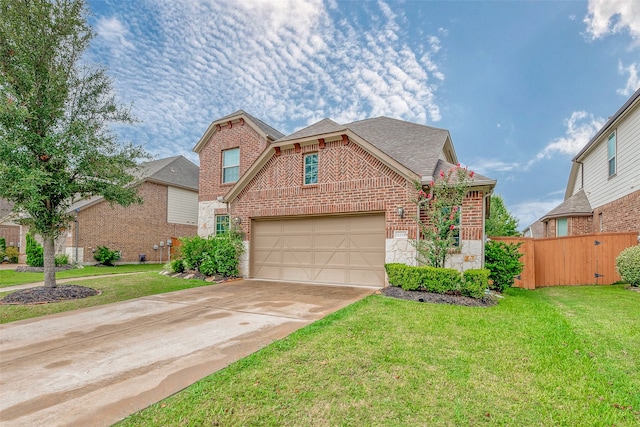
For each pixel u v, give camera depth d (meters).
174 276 12.66
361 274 10.52
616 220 13.66
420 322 5.94
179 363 4.30
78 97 9.47
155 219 22.55
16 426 2.94
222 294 9.20
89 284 10.96
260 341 5.11
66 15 9.05
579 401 3.37
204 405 3.21
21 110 7.91
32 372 4.08
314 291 9.54
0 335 5.66
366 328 5.57
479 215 9.32
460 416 3.07
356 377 3.78
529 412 3.16
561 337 5.21
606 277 11.77
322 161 11.19
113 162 9.54
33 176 7.67
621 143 13.12
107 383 3.75
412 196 9.56
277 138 15.88
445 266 9.51
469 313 6.64
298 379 3.73
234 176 16.22
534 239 12.13
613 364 4.26
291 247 11.82
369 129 14.54
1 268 19.62
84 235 18.72
